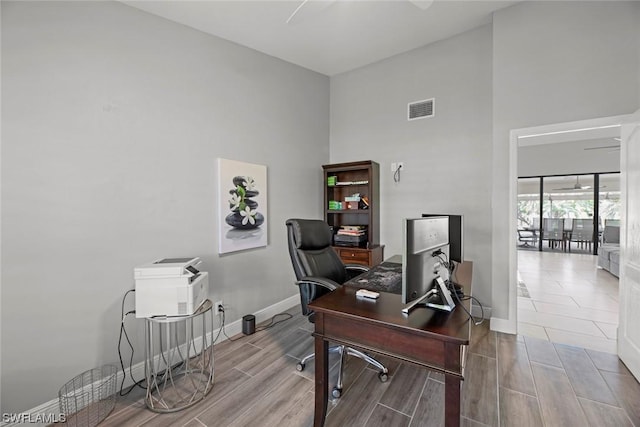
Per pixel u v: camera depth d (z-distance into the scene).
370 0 2.33
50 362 1.65
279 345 2.45
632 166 1.99
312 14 1.85
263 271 3.00
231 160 2.65
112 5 1.90
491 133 2.81
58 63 1.67
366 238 3.53
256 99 2.93
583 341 2.44
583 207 7.27
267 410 1.67
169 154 2.21
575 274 4.91
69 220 1.72
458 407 1.06
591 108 2.21
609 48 2.14
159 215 2.15
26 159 1.56
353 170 3.64
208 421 1.59
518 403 1.67
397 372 2.02
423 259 1.26
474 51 2.87
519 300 3.58
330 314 1.35
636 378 1.89
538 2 2.37
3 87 1.49
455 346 1.05
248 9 2.24
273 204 3.12
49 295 1.65
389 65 3.43
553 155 5.70
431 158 3.17
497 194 2.59
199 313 1.75
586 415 1.57
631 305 1.98
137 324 2.02
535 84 2.40
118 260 1.93
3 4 1.49
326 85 3.89
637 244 1.91
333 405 1.68
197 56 2.40
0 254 1.49
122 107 1.94
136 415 1.65
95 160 1.82
